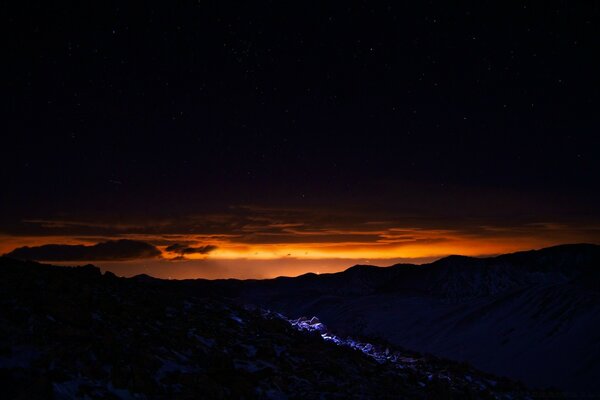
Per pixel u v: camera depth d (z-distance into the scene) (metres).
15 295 7.73
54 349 6.60
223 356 8.31
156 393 6.75
